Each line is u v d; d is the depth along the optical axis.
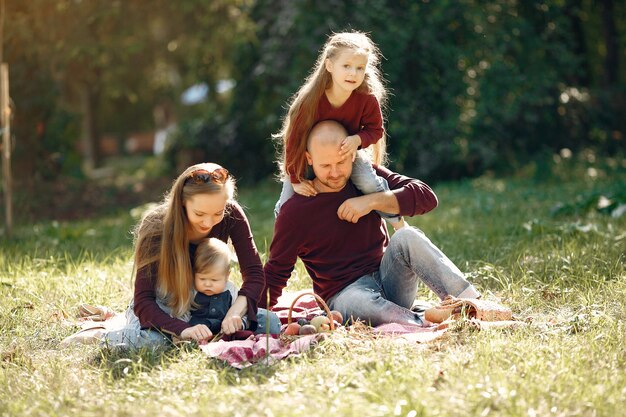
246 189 14.72
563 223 7.57
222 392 3.24
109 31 13.34
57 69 13.37
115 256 6.95
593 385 3.22
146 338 4.01
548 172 13.46
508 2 14.51
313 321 4.10
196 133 15.67
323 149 4.17
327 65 4.15
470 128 14.00
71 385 3.51
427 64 13.80
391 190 4.52
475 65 14.09
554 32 15.17
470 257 6.17
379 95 4.43
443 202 10.88
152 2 13.62
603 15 17.69
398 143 13.70
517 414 2.91
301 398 3.07
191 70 15.73
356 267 4.50
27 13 12.58
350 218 4.31
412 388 3.14
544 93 14.66
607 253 5.89
